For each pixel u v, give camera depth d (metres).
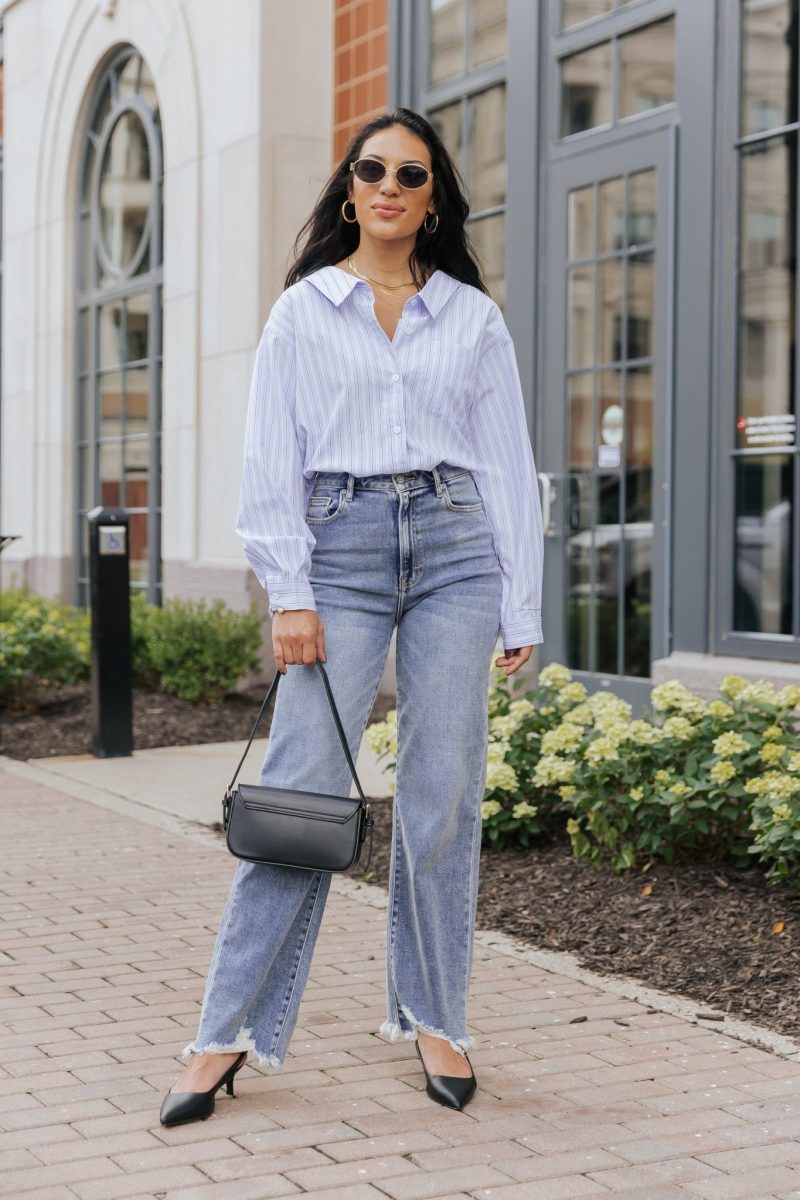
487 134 7.86
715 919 3.95
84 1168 2.52
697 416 6.41
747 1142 2.66
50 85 12.27
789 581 6.04
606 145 6.95
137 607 9.05
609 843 4.40
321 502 2.78
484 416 2.90
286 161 9.11
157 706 8.46
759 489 6.16
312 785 2.76
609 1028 3.29
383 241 2.84
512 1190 2.45
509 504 2.89
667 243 6.59
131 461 11.26
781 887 4.16
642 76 6.80
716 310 6.34
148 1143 2.63
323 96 9.20
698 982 3.57
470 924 2.91
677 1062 3.07
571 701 5.01
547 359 7.35
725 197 6.30
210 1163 2.55
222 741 7.64
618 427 6.91
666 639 6.59
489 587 2.84
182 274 9.99
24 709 8.46
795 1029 3.25
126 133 11.29
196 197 9.77
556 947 3.92
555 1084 2.95
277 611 2.72
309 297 2.78
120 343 11.46
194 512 9.82
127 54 11.13
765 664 6.04
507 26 7.59
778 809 3.92
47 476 12.43
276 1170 2.52
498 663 2.92
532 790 4.87
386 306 2.83
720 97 6.32
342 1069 3.03
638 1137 2.68
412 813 2.84
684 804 4.23
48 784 6.49
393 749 5.16
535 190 7.38
